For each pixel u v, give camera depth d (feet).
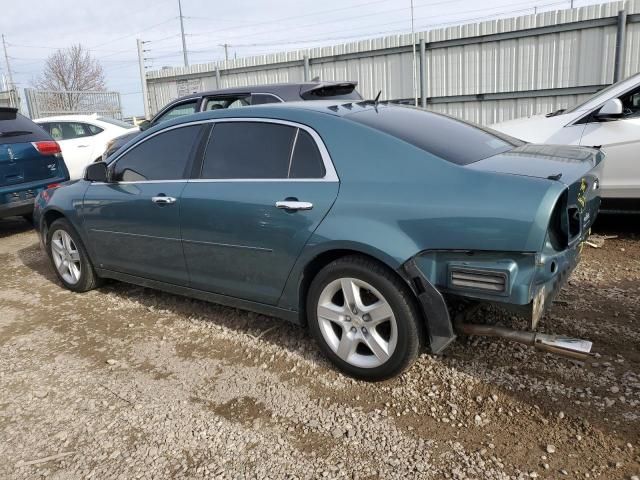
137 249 14.08
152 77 62.80
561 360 10.61
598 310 12.69
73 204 15.61
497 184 8.75
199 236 12.32
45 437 9.52
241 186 11.54
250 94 23.52
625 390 9.53
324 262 10.69
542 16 38.55
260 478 8.20
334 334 10.80
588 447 8.27
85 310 15.24
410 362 9.86
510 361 10.71
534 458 8.15
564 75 38.73
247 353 11.98
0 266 20.65
